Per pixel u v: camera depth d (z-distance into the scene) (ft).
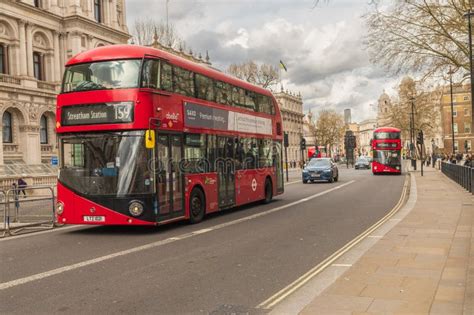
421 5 86.02
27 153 143.13
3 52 142.82
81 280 24.06
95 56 39.17
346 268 24.64
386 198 68.08
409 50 87.97
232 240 35.32
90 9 166.91
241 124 55.36
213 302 20.02
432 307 17.46
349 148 284.41
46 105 151.33
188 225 43.78
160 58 39.93
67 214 38.70
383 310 17.26
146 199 37.42
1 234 41.88
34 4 153.69
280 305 19.07
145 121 37.55
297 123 405.59
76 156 38.81
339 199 67.41
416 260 25.45
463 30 84.74
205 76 47.39
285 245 32.99
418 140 133.18
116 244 34.73
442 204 53.83
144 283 23.27
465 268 23.52
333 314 16.92
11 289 22.53
